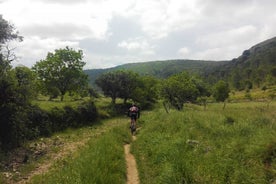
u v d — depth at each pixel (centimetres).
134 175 1202
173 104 4006
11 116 1923
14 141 1897
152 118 2794
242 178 849
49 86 4497
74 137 2409
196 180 915
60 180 985
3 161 1533
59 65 4528
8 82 1877
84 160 1169
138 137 1955
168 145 1362
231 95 11231
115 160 1278
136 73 5534
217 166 976
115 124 3466
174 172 974
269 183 804
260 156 965
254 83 14025
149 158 1349
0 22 2012
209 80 17238
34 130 2272
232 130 1427
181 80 4162
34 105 2570
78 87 4738
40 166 1493
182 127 1758
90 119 3422
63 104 3148
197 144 1322
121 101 5969
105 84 5188
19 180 1265
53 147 1966
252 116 1753
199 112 2456
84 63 4741
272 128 1327
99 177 973
